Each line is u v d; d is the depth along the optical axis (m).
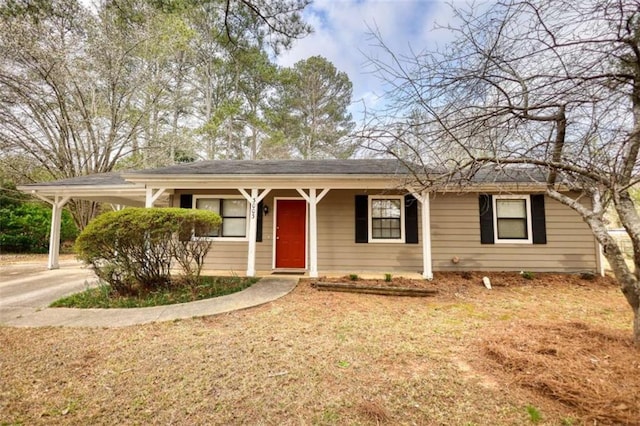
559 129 3.45
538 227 7.94
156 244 5.70
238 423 2.15
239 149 21.92
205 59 16.33
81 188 8.55
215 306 4.97
